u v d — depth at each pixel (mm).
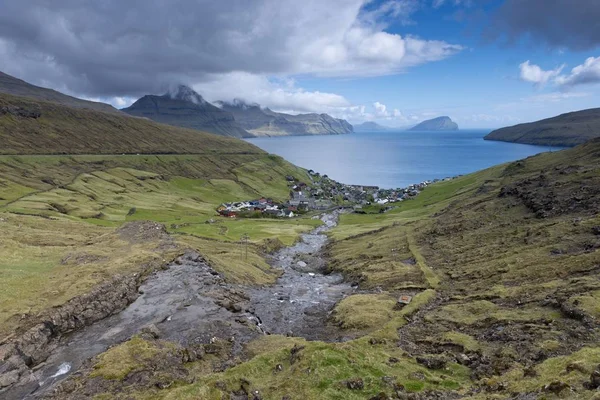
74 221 129500
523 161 193625
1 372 44625
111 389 40000
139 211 187125
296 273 109000
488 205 124188
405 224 147000
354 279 94500
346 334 57000
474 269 75562
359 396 33719
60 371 46781
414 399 32438
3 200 160750
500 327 46312
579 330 39344
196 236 134500
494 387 31359
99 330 57969
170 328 57594
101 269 75375
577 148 168375
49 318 55438
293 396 34562
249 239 139250
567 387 25688
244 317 63562
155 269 83375
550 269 61875
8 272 69438
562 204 95312
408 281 80125
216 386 37406
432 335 49188
